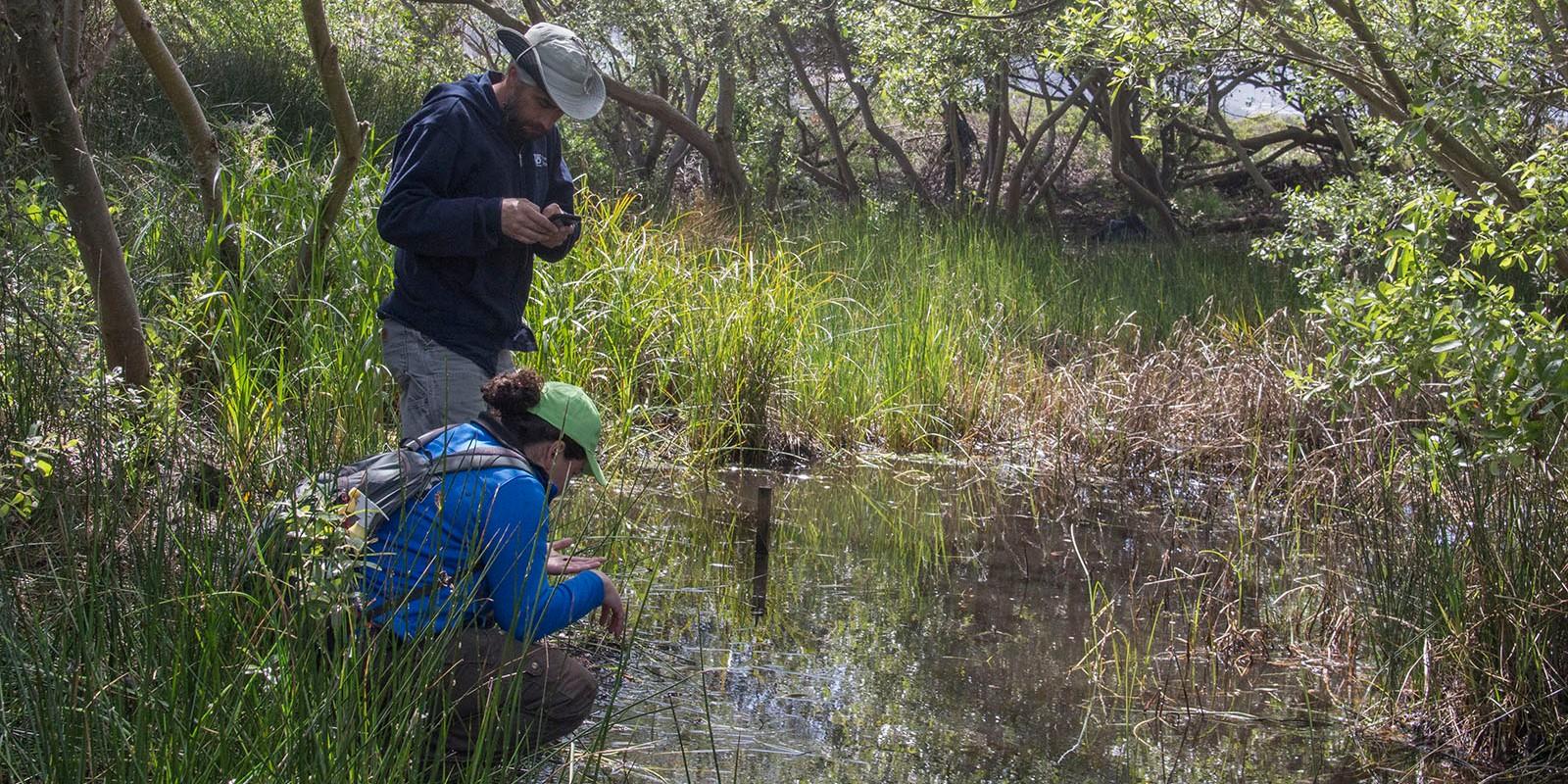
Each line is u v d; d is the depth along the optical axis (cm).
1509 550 432
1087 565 599
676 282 804
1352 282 453
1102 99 1641
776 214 1399
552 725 353
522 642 344
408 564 329
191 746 261
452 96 421
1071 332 1050
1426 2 511
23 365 378
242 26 1179
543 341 686
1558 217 416
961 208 1614
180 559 310
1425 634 445
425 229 409
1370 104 486
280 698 288
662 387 759
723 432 764
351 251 604
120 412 354
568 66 421
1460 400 420
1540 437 406
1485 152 454
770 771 374
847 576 562
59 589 287
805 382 803
